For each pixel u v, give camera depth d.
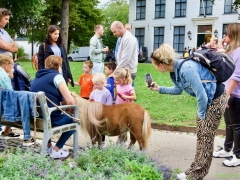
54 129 3.82
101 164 3.45
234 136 4.29
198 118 3.51
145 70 17.38
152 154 4.79
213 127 3.43
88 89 6.18
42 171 3.15
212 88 3.32
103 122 4.20
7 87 4.07
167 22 31.56
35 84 4.07
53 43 5.66
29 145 4.22
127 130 4.28
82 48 36.16
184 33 30.92
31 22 23.81
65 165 3.51
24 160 3.28
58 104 4.07
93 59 7.89
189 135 5.96
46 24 28.86
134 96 4.73
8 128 5.04
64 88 4.00
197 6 29.94
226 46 4.57
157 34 32.41
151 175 3.01
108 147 3.81
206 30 30.00
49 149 3.97
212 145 3.50
